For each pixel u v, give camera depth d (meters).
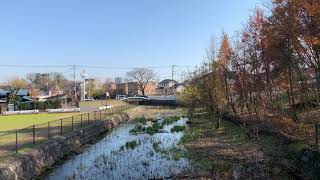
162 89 169.12
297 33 20.81
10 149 23.08
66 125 38.19
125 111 67.56
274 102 34.00
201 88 41.12
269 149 23.70
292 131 25.94
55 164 24.03
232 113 44.03
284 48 23.77
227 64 38.69
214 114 41.56
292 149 20.69
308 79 26.56
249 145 26.11
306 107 29.58
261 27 27.30
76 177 19.88
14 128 39.81
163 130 42.19
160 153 25.98
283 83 29.11
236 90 38.19
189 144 28.94
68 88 161.12
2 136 28.66
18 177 18.58
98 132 39.88
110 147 30.73
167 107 95.12
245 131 32.53
